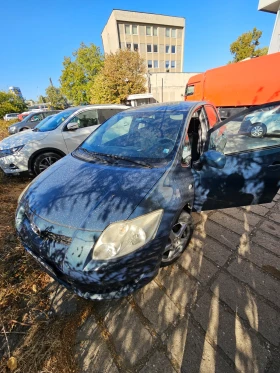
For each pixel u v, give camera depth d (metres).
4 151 3.79
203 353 1.26
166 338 1.36
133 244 1.29
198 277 1.78
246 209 2.79
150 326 1.43
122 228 1.29
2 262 2.00
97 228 1.29
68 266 1.26
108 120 2.73
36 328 1.45
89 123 4.54
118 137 2.31
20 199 1.82
